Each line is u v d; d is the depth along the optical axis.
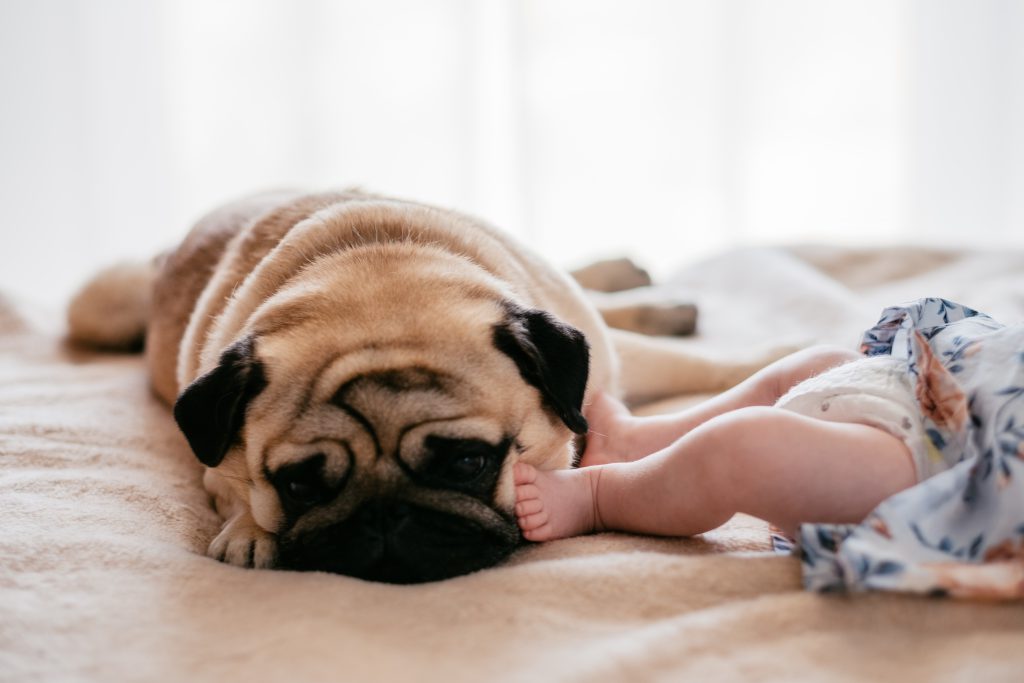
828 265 1.24
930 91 1.76
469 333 0.64
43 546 0.60
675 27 1.74
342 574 0.60
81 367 1.01
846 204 1.79
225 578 0.58
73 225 1.71
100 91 1.70
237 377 0.63
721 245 1.78
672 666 0.50
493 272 0.73
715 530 0.64
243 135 1.73
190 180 1.74
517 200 1.75
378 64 1.73
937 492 0.55
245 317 0.71
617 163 1.76
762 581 0.56
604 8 1.74
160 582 0.58
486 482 0.62
